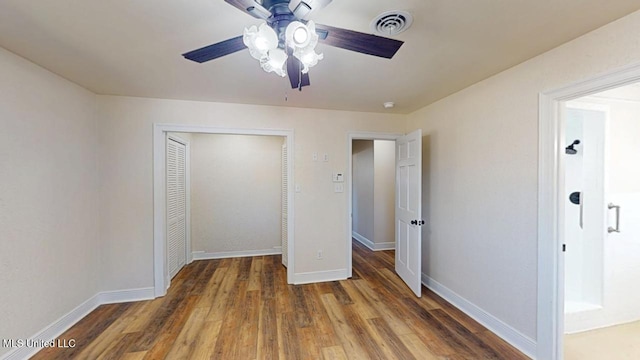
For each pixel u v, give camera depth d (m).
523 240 2.10
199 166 4.48
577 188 2.64
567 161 2.69
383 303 2.90
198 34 1.70
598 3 1.39
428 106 3.30
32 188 2.09
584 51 1.70
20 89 1.99
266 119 3.35
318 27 1.24
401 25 1.59
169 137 3.46
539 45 1.83
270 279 3.60
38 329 2.12
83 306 2.62
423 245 3.42
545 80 1.93
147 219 3.00
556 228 1.89
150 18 1.53
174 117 3.07
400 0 1.37
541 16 1.50
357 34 1.28
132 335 2.31
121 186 2.93
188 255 4.26
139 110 2.97
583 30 1.65
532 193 2.03
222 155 4.56
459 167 2.78
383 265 4.20
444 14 1.48
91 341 2.22
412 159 3.26
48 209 2.23
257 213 4.69
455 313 2.68
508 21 1.55
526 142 2.07
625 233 2.52
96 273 2.83
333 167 3.57
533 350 2.01
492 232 2.38
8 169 1.90
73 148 2.52
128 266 2.96
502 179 2.27
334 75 2.36
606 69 1.59
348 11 1.46
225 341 2.22
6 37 1.72
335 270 3.60
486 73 2.31
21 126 2.00
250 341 2.22
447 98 2.96
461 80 2.47
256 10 1.18
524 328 2.08
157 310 2.74
